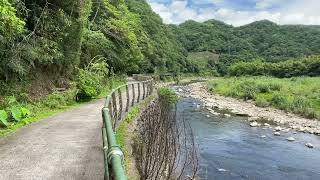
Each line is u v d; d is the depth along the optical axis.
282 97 33.62
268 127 23.48
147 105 19.86
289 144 18.56
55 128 11.12
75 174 6.80
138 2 77.31
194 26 171.38
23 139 9.53
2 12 10.34
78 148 8.66
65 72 20.20
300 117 28.06
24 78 15.56
